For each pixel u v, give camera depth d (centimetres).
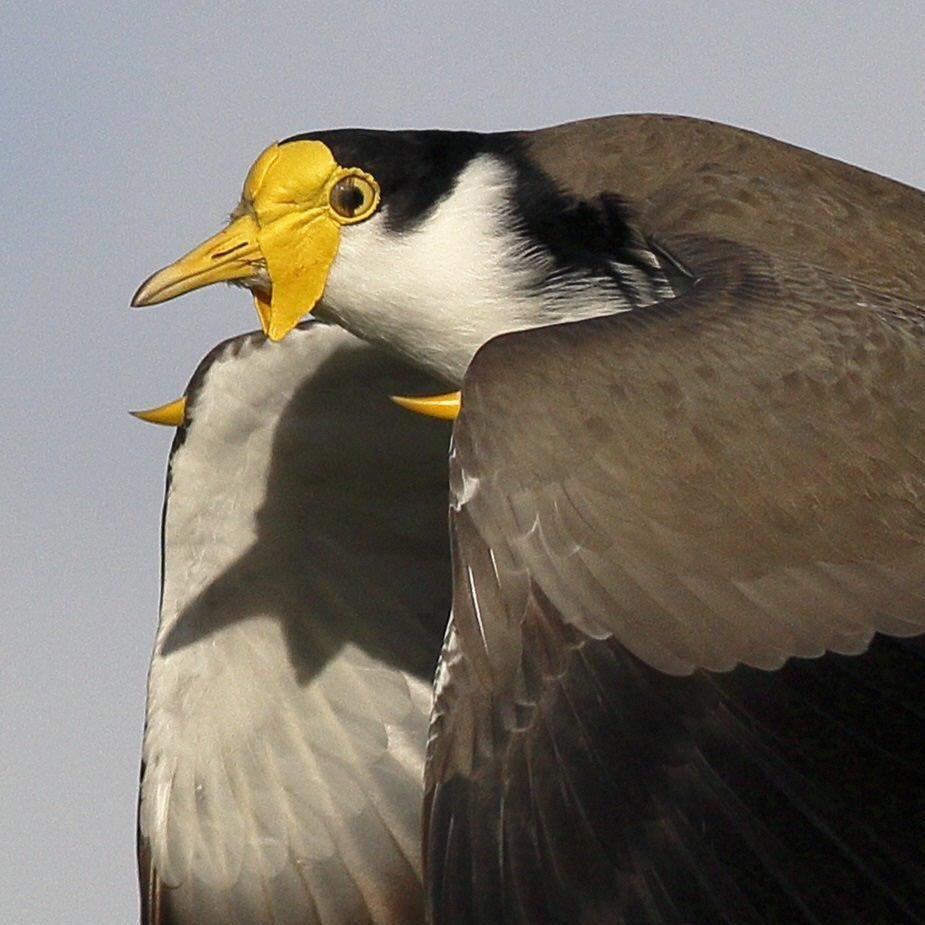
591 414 1145
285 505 1505
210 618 1510
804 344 1175
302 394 1473
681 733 1110
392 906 1509
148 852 1512
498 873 1112
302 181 1420
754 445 1145
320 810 1514
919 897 1059
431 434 1493
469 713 1130
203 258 1430
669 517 1134
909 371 1177
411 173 1416
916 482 1154
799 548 1136
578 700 1120
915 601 1133
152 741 1514
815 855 1077
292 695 1516
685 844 1095
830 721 1103
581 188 1386
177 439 1483
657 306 1201
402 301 1415
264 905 1511
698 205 1330
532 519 1137
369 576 1519
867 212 1320
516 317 1398
